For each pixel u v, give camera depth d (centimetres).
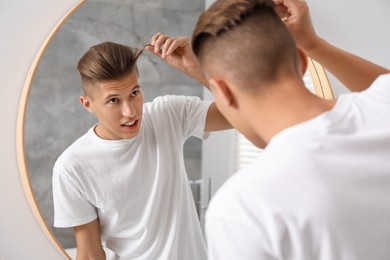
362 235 44
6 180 98
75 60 133
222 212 45
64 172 97
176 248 104
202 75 87
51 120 132
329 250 44
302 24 67
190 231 109
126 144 97
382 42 125
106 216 103
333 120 47
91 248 102
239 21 49
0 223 98
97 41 133
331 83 122
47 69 130
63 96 133
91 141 99
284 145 46
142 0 134
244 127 55
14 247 99
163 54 86
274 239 43
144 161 100
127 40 136
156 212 102
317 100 51
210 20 50
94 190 99
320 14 120
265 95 49
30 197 98
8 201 98
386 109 49
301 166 44
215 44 50
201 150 150
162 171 100
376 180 45
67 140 134
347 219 43
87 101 95
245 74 48
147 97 144
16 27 96
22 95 96
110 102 88
